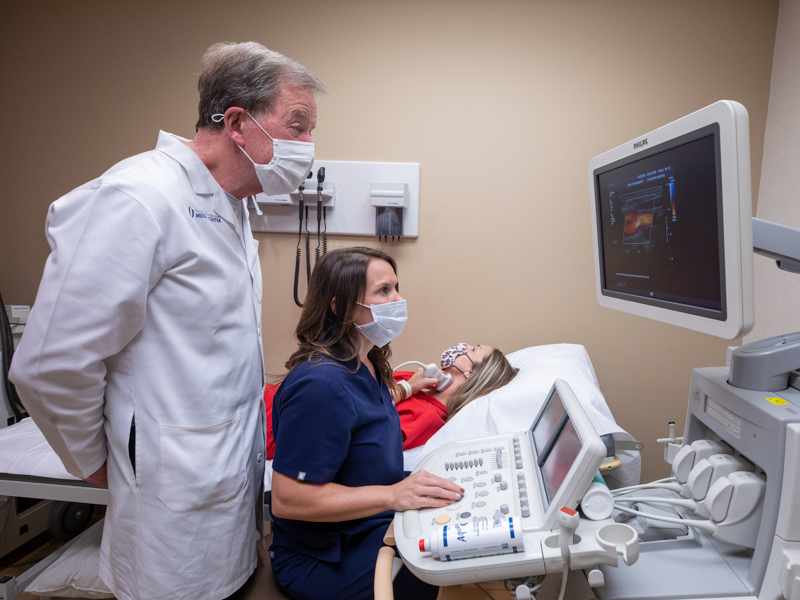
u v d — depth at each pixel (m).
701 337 1.93
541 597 0.78
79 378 0.87
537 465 0.86
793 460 0.63
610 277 1.17
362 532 1.05
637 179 0.98
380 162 1.95
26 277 2.11
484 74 1.91
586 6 1.86
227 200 1.08
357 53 1.93
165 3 1.94
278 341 2.07
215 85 1.00
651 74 1.87
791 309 1.67
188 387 0.97
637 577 0.73
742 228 0.68
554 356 1.67
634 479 1.24
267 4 1.92
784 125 1.75
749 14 1.81
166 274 0.95
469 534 0.67
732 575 0.73
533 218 1.96
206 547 1.01
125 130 2.01
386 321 1.04
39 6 1.97
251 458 1.13
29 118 2.03
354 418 0.97
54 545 1.79
